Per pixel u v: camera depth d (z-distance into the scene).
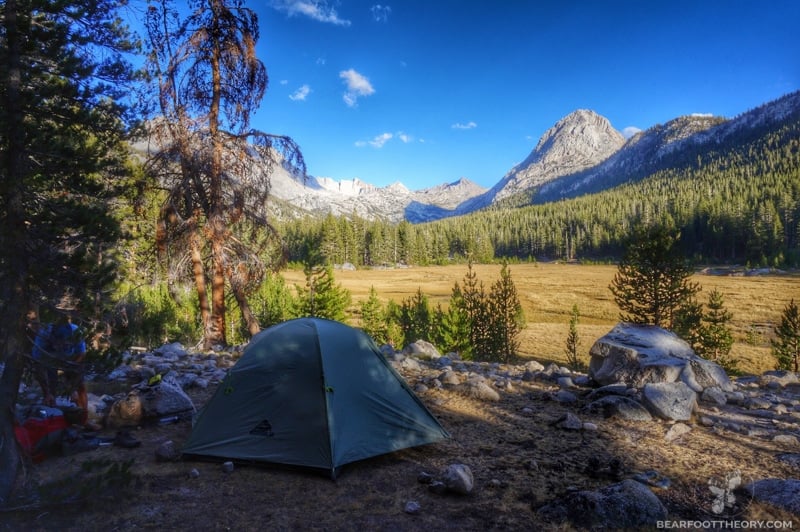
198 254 14.59
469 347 36.06
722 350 32.59
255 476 5.06
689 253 135.12
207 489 4.73
